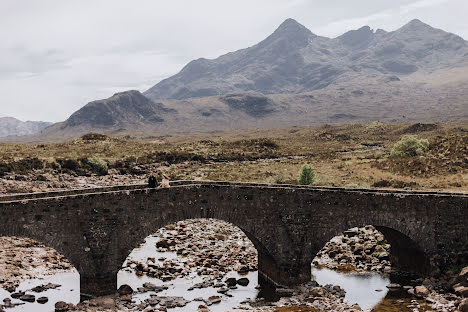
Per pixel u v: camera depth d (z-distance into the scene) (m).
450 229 41.09
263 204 39.81
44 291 38.53
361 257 47.19
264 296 38.19
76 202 35.62
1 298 36.75
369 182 77.31
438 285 39.53
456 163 79.88
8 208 33.50
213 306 35.84
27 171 96.06
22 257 47.09
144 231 37.62
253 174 99.44
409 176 79.00
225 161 132.50
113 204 36.66
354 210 40.38
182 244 53.94
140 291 38.56
